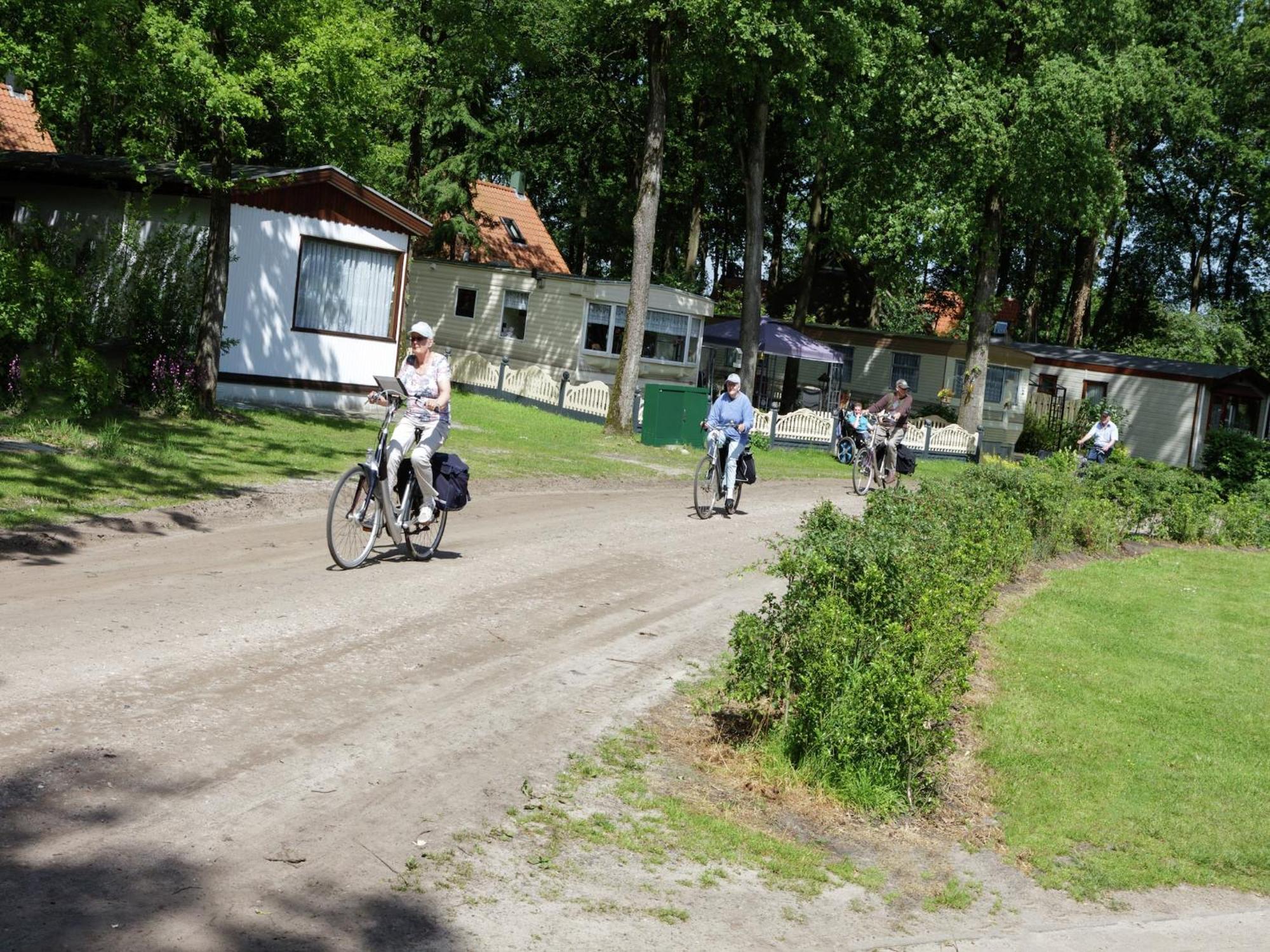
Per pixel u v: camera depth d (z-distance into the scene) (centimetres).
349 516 997
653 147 2686
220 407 2033
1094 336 6216
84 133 2834
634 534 1394
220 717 597
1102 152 3519
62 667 637
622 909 466
